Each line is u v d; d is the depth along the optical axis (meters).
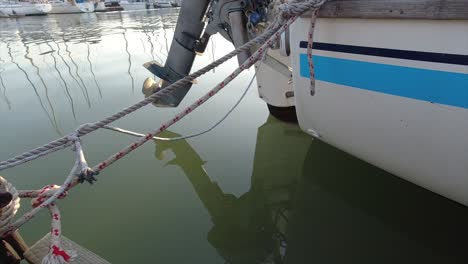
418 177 2.11
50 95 5.91
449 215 2.55
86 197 3.21
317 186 3.15
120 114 2.13
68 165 3.75
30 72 7.59
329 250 2.49
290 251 2.52
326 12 1.96
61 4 26.00
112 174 3.56
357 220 2.70
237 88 5.60
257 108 4.86
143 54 9.02
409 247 2.38
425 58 1.70
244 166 3.60
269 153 3.79
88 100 5.52
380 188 2.93
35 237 2.68
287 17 2.05
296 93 2.53
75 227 2.78
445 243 2.35
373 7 1.76
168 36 12.09
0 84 6.79
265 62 3.60
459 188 1.94
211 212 2.97
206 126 4.42
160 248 2.56
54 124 4.70
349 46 1.98
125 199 3.15
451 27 1.57
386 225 2.58
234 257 2.48
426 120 1.83
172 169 3.64
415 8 1.62
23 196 2.14
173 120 2.20
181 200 3.13
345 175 3.19
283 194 3.15
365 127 2.16
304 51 2.26
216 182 3.38
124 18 20.53
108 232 2.72
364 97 2.04
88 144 4.11
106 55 9.02
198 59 7.60
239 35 3.29
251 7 3.24
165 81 4.32
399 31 1.74
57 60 8.62
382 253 2.38
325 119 2.42
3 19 22.73
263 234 2.72
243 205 3.05
